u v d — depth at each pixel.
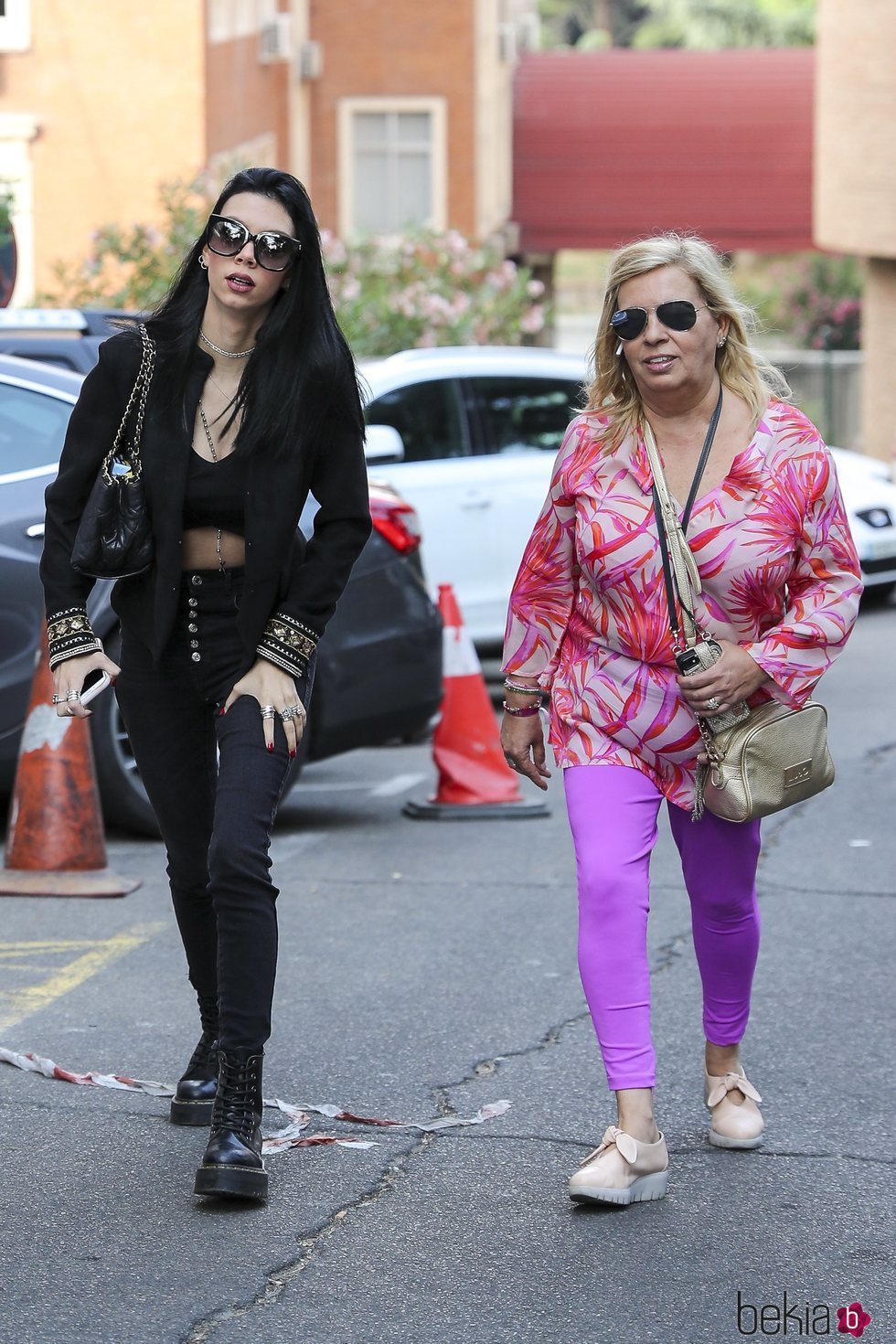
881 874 8.49
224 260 4.67
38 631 8.53
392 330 18.55
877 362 27.08
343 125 28.09
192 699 5.02
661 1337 4.14
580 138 33.38
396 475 12.87
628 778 4.86
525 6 36.78
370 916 7.76
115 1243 4.60
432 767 11.44
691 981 6.89
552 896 8.10
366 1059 6.01
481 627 13.29
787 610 4.92
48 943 7.32
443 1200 4.89
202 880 5.18
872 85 25.45
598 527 4.75
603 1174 4.77
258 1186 4.78
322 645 9.02
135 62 19.77
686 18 67.94
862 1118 5.48
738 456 4.73
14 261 18.08
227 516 4.82
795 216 32.88
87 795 8.21
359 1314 4.25
